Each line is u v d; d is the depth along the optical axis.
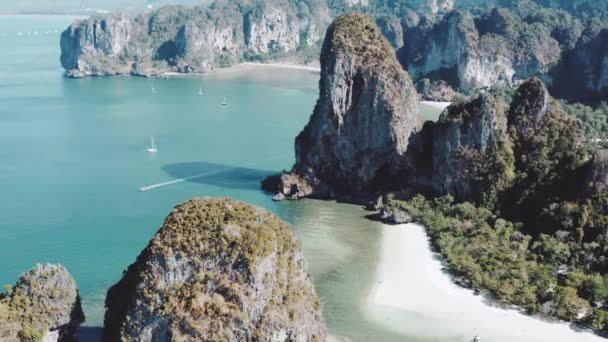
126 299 94.00
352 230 147.00
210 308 87.69
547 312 109.94
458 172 158.50
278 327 88.44
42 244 138.62
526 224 144.25
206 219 94.19
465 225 143.50
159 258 90.25
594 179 137.50
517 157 158.50
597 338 103.31
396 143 167.25
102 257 132.00
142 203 164.38
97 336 101.12
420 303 113.94
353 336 103.38
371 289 118.75
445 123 162.88
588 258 124.81
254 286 88.69
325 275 124.12
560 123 160.12
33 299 93.12
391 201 157.00
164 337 87.75
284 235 97.19
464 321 108.19
